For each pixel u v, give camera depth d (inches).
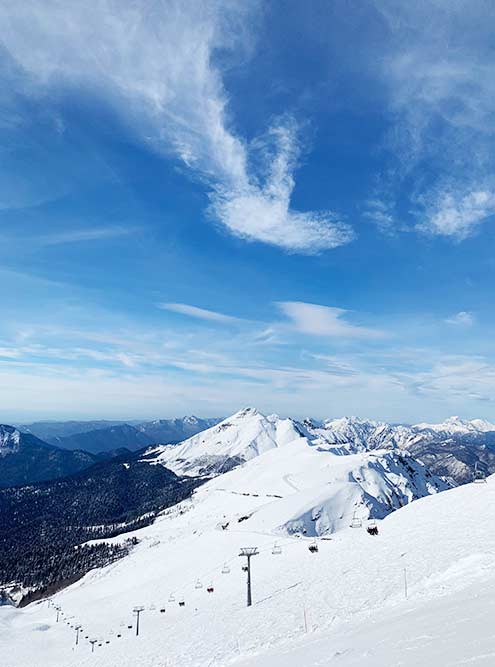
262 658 1018.7
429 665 396.5
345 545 2591.0
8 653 3646.7
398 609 1010.1
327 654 709.3
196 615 2402.8
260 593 2260.1
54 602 6323.8
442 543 1787.6
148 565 5816.9
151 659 1646.2
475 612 590.6
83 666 2165.4
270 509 7706.7
